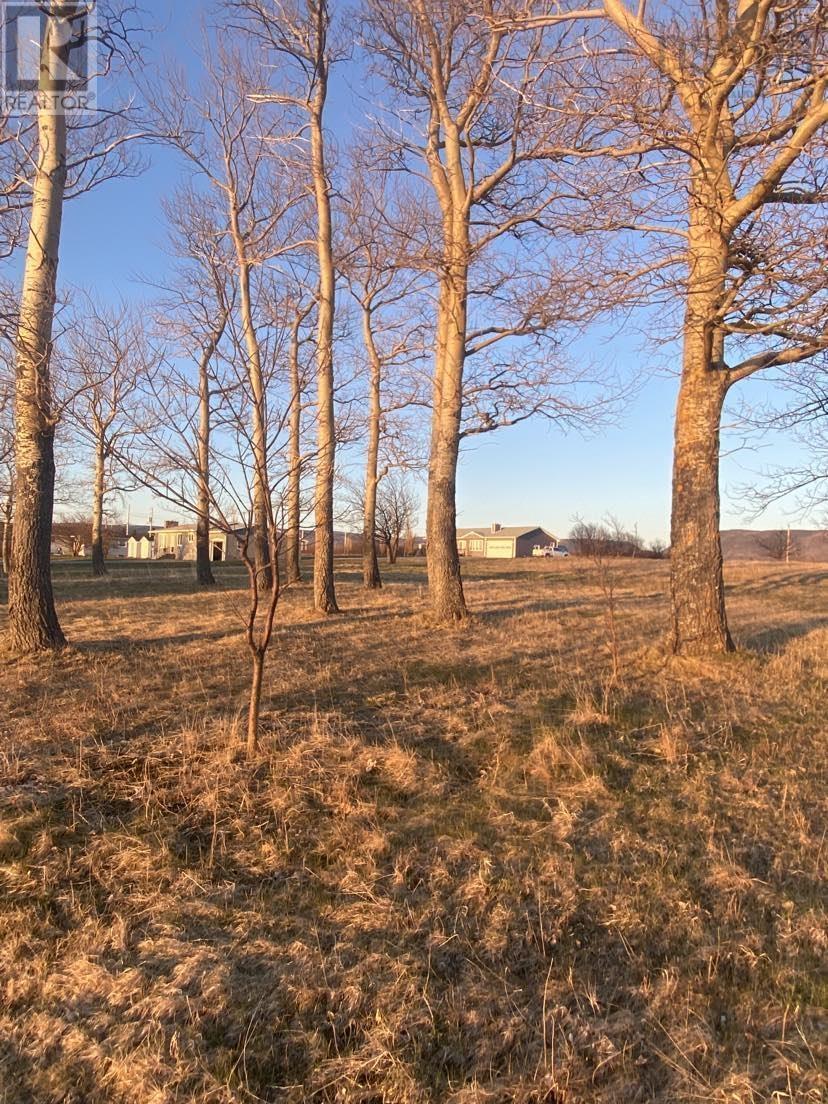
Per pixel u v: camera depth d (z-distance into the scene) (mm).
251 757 5090
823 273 6434
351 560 46719
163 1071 2518
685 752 5520
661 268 7426
